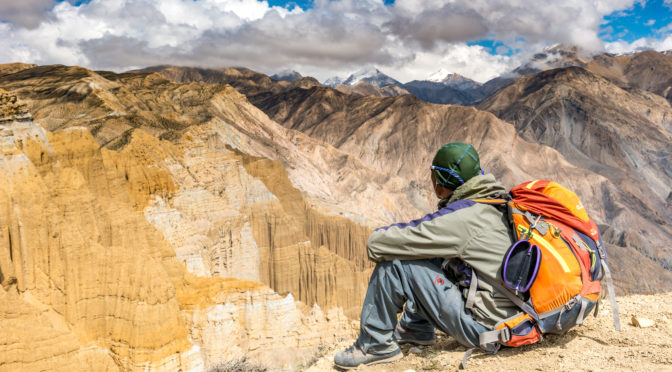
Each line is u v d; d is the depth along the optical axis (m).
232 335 43.78
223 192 85.06
